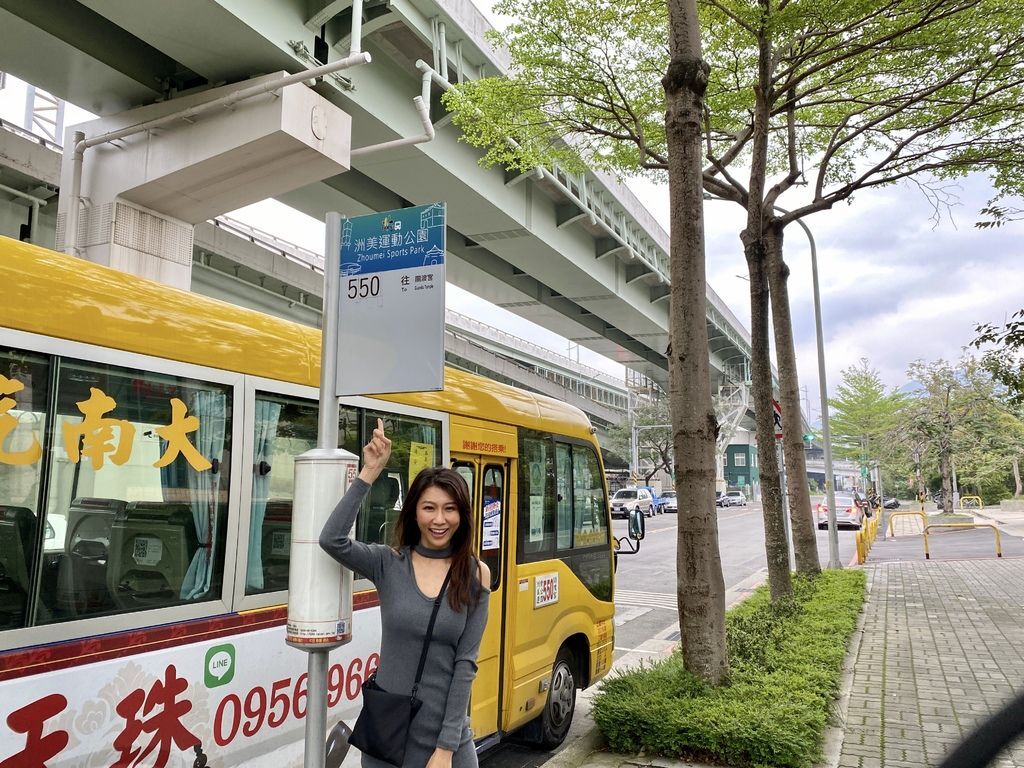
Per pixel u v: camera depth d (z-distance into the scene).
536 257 24.02
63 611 2.57
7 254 2.56
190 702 2.92
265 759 3.21
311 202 19.22
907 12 8.48
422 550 2.67
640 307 31.48
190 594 3.00
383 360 2.82
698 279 5.79
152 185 13.45
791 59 9.44
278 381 3.49
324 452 2.73
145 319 2.94
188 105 13.20
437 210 2.80
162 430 2.96
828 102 10.40
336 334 2.93
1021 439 44.66
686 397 5.69
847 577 12.16
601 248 26.88
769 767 4.54
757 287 9.95
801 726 4.72
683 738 4.78
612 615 6.49
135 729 2.72
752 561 19.55
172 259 14.44
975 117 9.92
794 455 12.33
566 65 9.56
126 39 13.16
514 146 10.95
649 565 17.67
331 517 2.58
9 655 2.38
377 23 13.58
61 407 2.62
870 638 8.78
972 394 34.75
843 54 9.15
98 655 2.62
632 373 76.12
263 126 12.34
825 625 8.01
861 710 5.94
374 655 3.95
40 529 2.52
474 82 10.46
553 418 5.87
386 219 2.90
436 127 16.62
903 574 15.49
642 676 5.62
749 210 10.08
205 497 3.10
